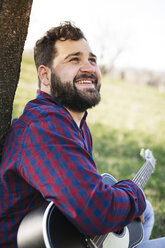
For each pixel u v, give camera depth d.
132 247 1.94
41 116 1.63
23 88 7.81
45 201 1.63
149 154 2.63
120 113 12.30
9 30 1.73
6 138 1.74
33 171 1.51
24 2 1.73
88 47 1.96
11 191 1.60
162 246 1.97
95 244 1.62
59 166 1.50
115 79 20.20
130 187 1.77
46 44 1.95
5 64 1.77
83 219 1.47
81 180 1.49
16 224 1.61
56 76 1.88
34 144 1.55
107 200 1.53
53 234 1.51
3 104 1.80
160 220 3.40
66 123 1.66
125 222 1.66
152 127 11.05
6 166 1.61
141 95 16.69
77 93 1.86
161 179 5.03
